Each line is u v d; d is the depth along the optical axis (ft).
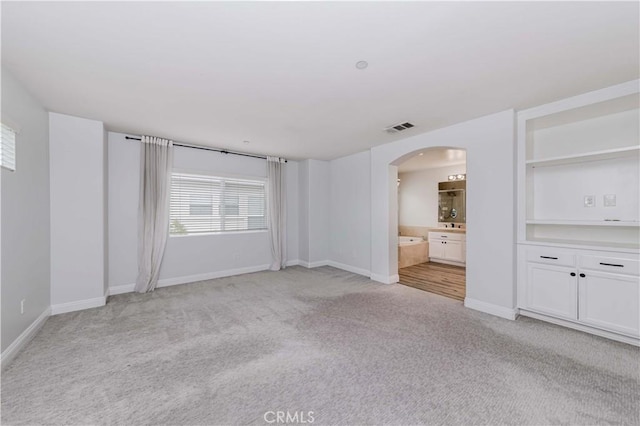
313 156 17.85
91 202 10.67
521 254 9.72
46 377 6.29
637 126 8.38
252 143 14.42
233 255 16.51
